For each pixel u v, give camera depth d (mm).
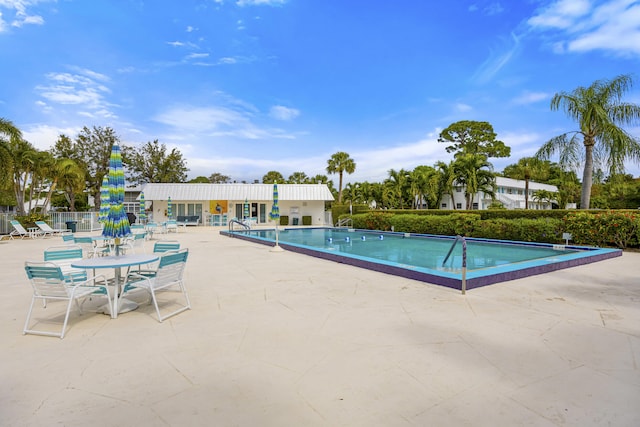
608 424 2146
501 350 3303
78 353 3291
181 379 2770
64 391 2582
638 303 4980
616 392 2525
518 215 17781
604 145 15250
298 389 2598
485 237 15422
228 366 2998
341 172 41125
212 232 22578
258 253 11070
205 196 30969
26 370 2934
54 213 22578
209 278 6914
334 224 32219
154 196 30172
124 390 2600
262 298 5344
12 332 3881
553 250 11898
